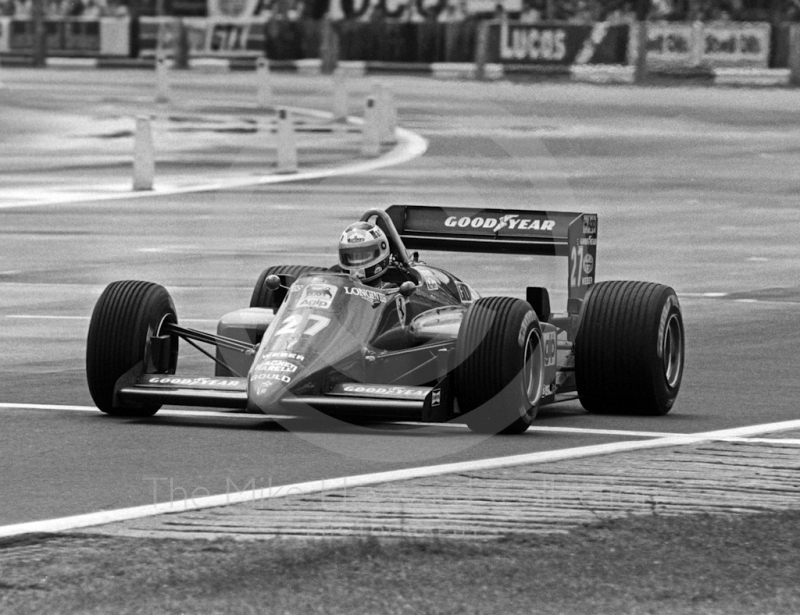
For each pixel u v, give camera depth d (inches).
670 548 982.4
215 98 6412.4
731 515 1065.5
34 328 2049.7
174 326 1465.3
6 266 2650.1
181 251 2844.5
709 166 4202.8
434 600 882.1
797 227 3159.5
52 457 1275.8
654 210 3400.6
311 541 1000.2
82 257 2758.4
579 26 7288.4
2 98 6274.6
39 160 4448.8
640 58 7170.3
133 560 958.4
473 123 5201.8
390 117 4756.4
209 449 1309.1
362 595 890.1
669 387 1496.1
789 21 7672.2
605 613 863.7
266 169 4158.5
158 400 1381.6
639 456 1274.6
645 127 5142.7
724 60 7106.3
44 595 895.1
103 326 1423.5
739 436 1374.3
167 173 4106.8
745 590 903.7
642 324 1461.6
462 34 7736.2
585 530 1023.6
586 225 1599.4
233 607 870.4
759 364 1795.0
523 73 7421.3
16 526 1044.5
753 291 2380.7
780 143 4788.4
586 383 1482.5
